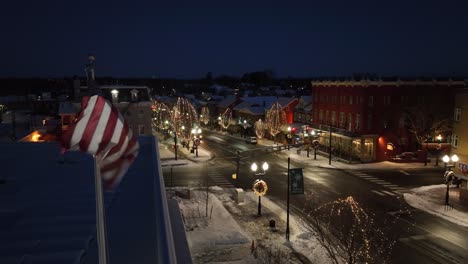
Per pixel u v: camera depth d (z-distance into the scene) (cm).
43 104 7788
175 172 4150
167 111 7362
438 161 4650
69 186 526
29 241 363
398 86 4800
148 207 635
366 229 2444
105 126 717
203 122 8762
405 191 3403
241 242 2205
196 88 17075
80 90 5359
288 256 2055
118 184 727
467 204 2995
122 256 484
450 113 4991
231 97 8606
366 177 3934
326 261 1992
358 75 5459
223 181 3769
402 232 2425
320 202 3047
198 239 2238
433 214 2777
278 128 6259
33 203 469
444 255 2097
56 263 327
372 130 4772
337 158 4872
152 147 1102
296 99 6906
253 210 2864
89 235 382
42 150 753
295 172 2280
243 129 7119
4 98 8669
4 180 555
